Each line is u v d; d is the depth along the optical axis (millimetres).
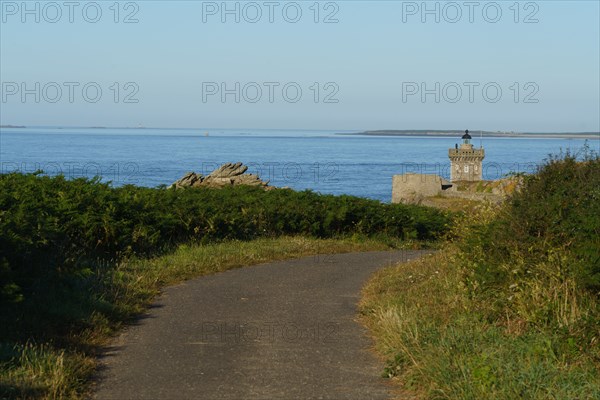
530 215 10453
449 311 10000
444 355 7598
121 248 15047
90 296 10531
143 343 8859
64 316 9430
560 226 10039
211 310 10836
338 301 11711
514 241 10406
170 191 20047
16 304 9273
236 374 7602
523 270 9875
